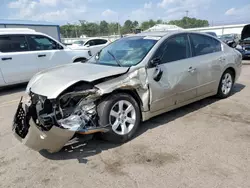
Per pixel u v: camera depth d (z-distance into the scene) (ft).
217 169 8.49
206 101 16.39
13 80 22.12
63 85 9.34
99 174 8.45
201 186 7.62
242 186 7.55
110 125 10.00
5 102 18.53
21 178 8.40
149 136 11.30
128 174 8.39
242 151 9.66
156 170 8.57
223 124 12.42
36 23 68.03
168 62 12.31
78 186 7.84
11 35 21.84
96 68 11.30
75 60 27.07
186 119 13.25
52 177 8.39
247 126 12.07
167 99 12.25
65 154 9.91
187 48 13.56
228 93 16.98
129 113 10.93
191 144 10.39
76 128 8.96
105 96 10.02
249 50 38.63
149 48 12.02
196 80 13.73
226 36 64.34
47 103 9.23
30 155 9.97
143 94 11.13
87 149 10.24
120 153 9.84
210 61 14.61
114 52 13.30
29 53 22.79
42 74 11.53
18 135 9.89
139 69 10.93
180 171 8.45
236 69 17.08
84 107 9.62
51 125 8.66
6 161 9.56
